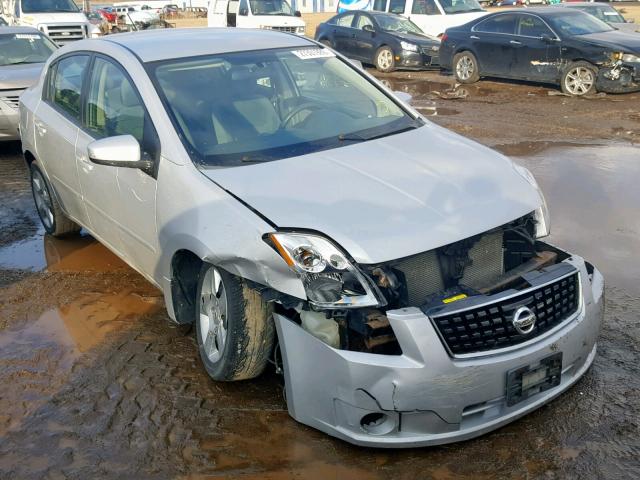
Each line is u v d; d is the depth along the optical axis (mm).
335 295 3105
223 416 3588
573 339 3299
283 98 4465
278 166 3758
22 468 3285
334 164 3754
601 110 11383
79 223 5547
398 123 4473
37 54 11250
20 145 10453
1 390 3932
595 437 3297
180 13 58969
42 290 5250
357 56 17922
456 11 19234
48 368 4145
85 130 4965
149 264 4301
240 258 3297
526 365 3121
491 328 3080
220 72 4457
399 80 15930
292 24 20000
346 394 3061
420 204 3361
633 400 3570
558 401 3576
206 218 3523
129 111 4359
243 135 4066
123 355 4246
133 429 3527
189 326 4574
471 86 14633
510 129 10164
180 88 4262
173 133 3969
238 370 3615
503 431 3359
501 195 3555
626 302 4645
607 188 7184
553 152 8750
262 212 3346
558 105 12023
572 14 13836
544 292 3238
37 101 5930
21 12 18656
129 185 4273
